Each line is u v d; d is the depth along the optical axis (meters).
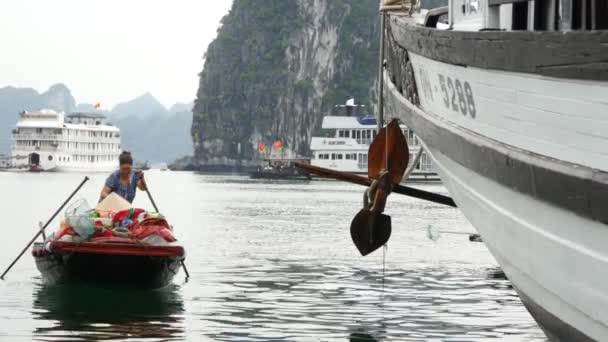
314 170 20.02
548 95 11.53
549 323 13.61
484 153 13.48
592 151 10.91
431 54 15.65
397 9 20.73
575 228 11.34
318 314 21.52
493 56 12.62
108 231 23.88
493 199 13.86
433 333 19.38
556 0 13.09
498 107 13.04
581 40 10.56
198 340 18.16
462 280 28.03
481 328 19.98
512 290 25.84
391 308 22.53
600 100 10.59
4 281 25.77
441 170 16.84
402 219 62.47
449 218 63.72
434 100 16.36
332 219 60.84
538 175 11.74
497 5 14.72
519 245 13.34
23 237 42.69
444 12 18.69
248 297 23.97
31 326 19.30
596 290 11.45
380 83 22.25
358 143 187.62
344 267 31.27
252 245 39.78
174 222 56.75
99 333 18.69
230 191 127.88
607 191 10.27
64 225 24.14
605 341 11.97
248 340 18.30
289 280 27.64
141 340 18.11
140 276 23.86
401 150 18.95
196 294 24.25
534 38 11.45
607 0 11.75
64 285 24.80
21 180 182.00
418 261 33.41
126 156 25.27
